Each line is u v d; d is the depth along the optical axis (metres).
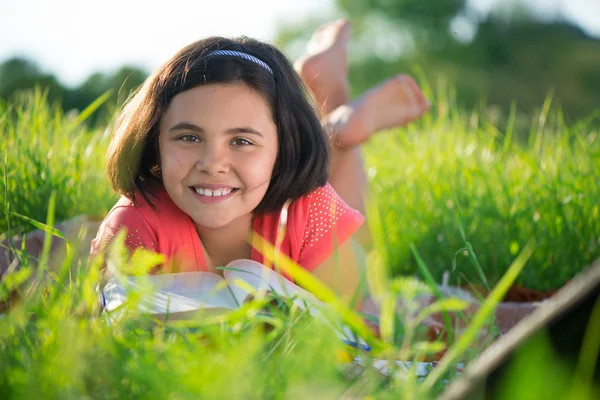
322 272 2.06
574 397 0.93
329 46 2.77
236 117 1.80
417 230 2.96
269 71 1.91
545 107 3.43
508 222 2.83
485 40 25.52
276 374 1.13
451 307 1.26
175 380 1.06
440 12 25.52
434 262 2.81
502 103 22.56
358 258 2.22
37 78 11.57
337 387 1.10
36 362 1.17
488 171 3.32
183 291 1.81
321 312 1.31
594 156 3.15
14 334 1.31
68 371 1.08
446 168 3.38
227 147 1.81
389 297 1.35
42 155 2.76
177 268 1.94
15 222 2.40
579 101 23.66
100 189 2.77
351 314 1.25
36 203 2.50
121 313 1.40
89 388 1.13
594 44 26.16
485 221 2.92
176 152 1.81
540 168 3.15
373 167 3.54
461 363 1.44
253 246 1.96
